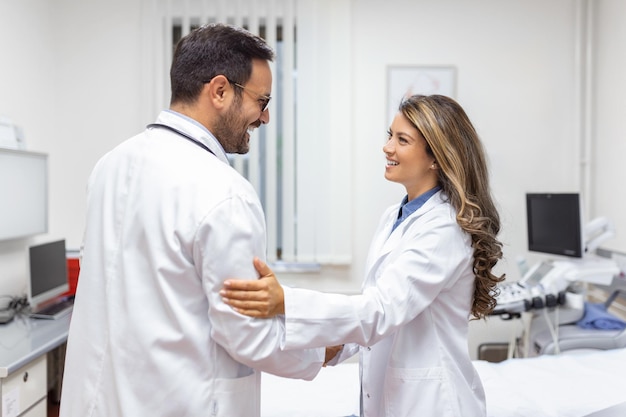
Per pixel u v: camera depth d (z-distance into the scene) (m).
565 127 3.30
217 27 1.00
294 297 0.96
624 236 2.91
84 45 3.21
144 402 0.90
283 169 3.19
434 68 3.25
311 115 3.18
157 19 3.16
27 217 2.69
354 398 1.64
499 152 3.30
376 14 3.22
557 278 2.46
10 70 2.71
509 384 1.75
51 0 3.17
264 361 0.92
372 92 3.24
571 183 3.31
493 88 3.28
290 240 3.21
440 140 1.14
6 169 2.51
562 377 1.82
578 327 2.49
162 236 0.90
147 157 0.96
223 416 0.92
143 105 3.19
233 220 0.89
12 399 1.84
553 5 3.26
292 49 3.15
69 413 0.98
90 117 3.23
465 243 1.13
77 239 3.26
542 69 3.28
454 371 1.15
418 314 1.12
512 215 3.30
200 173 0.92
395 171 1.22
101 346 0.95
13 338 2.12
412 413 1.13
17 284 2.78
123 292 0.92
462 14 3.25
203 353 0.91
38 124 3.01
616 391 1.68
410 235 1.15
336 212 3.23
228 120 1.01
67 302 2.75
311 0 3.15
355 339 1.01
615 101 3.02
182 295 0.90
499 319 3.29
